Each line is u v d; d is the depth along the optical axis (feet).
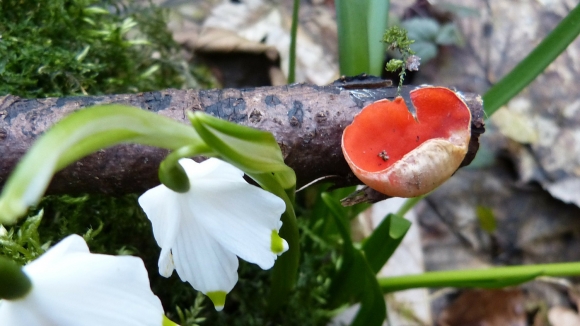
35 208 0.41
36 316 0.19
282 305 0.48
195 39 0.74
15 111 0.35
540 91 0.81
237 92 0.37
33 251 0.36
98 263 0.19
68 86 0.48
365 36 0.47
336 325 0.55
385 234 0.44
